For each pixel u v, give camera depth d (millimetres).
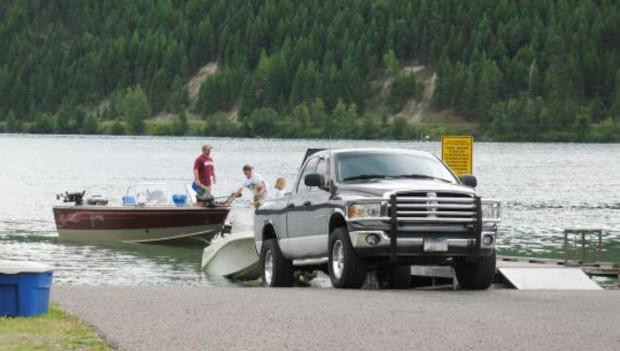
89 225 54594
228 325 18188
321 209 26969
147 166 152000
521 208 81188
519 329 18016
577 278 29859
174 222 52250
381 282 30016
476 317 19516
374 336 17172
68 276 39625
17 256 47062
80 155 198750
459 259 26531
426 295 23766
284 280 29562
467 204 25703
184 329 17672
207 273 40562
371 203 25438
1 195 90312
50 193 93125
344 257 25828
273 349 15922
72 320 18297
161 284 37312
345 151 27797
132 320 18609
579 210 79500
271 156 195125
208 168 52500
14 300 18672
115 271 41625
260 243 30797
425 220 25422
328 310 20344
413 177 27266
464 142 37625
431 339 16906
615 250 52219
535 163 177500
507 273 30172
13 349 15555
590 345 16438
